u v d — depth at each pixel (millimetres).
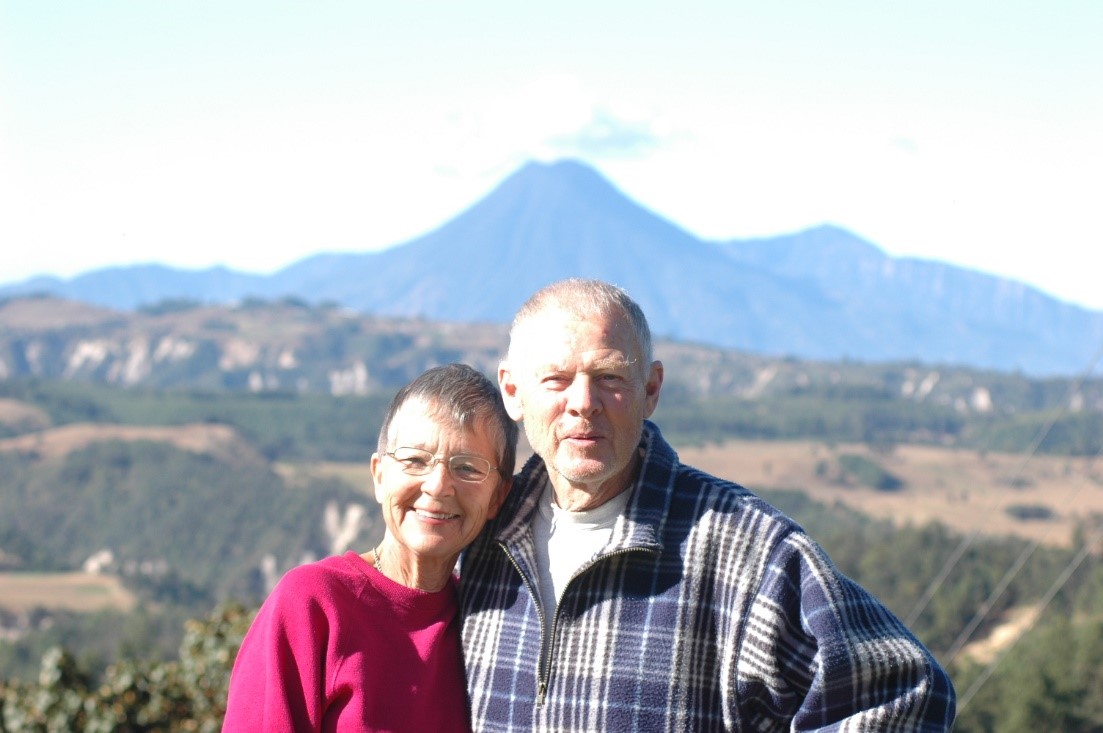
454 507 2594
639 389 2520
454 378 2621
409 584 2654
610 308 2510
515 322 2621
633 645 2420
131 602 93750
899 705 2242
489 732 2539
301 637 2473
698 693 2395
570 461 2496
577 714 2428
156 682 7035
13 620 86188
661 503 2514
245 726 2420
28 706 6961
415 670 2545
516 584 2613
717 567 2432
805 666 2320
